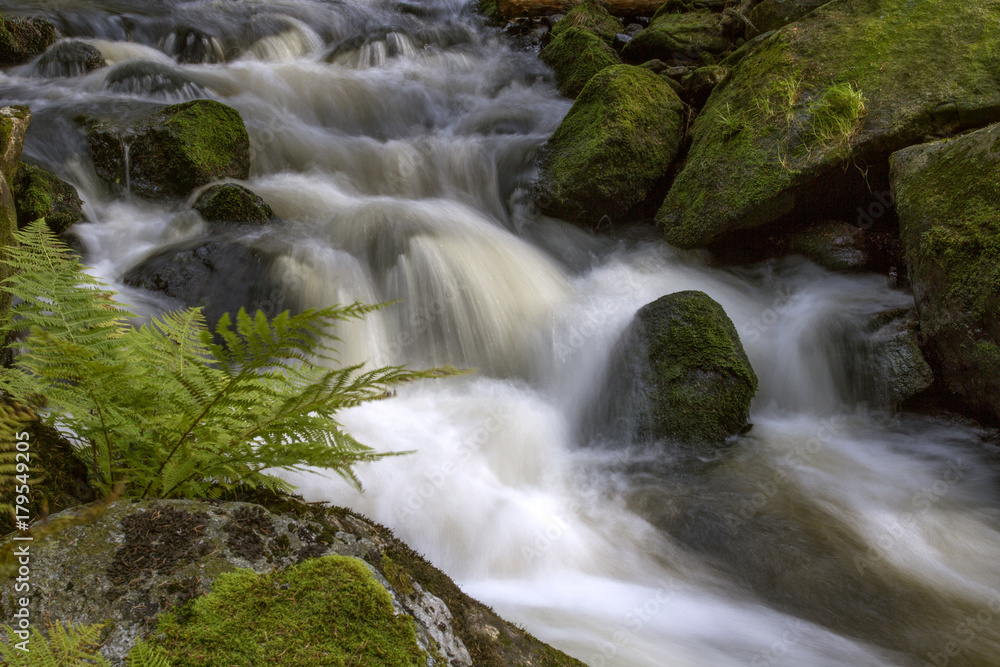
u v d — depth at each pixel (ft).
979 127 20.59
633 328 18.47
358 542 7.11
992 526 14.70
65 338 6.68
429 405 17.99
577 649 10.53
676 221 23.90
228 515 6.58
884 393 18.60
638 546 13.79
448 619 7.00
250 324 5.97
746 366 17.85
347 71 36.68
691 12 35.96
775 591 12.69
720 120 24.52
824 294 21.34
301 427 6.84
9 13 33.91
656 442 17.10
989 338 16.42
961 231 17.11
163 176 23.13
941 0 22.76
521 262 22.95
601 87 26.45
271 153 26.99
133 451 7.11
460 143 29.45
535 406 18.79
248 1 45.24
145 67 29.63
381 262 21.33
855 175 21.27
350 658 5.80
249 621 5.82
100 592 5.79
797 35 24.23
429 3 50.16
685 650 10.91
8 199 11.50
